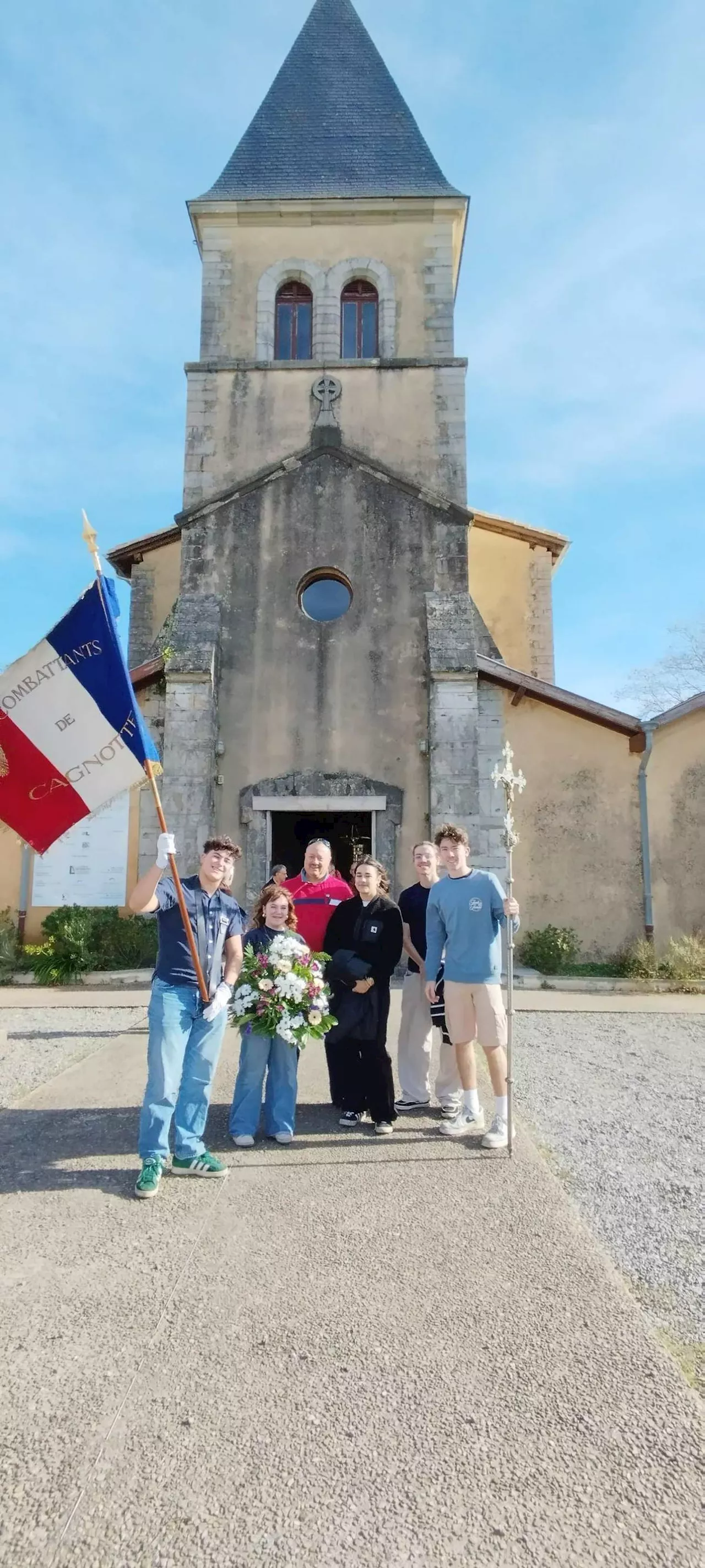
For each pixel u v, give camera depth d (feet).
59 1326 10.25
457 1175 15.01
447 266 46.16
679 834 39.29
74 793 15.70
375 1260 11.93
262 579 41.50
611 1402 8.91
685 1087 21.08
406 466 43.06
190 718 39.09
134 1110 18.74
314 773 39.65
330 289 45.93
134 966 37.35
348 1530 7.25
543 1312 10.62
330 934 18.29
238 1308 10.66
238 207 45.96
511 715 39.96
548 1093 20.40
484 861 38.65
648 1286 11.39
